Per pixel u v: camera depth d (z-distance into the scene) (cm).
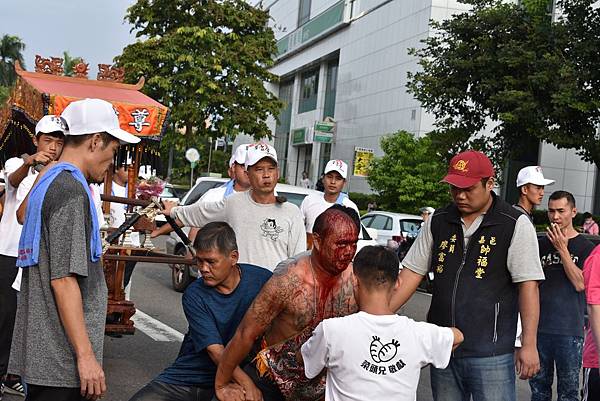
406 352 344
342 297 364
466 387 450
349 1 3869
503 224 440
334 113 4000
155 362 753
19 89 738
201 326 392
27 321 356
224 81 2958
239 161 668
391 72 3281
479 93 1994
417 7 3062
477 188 436
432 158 2206
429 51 2203
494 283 439
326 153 4147
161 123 705
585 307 572
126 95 727
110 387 655
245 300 398
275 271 369
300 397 378
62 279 343
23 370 357
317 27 4297
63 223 345
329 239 349
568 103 1759
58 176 352
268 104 3041
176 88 2817
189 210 540
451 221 453
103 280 372
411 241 1619
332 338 341
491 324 437
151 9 2881
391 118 3231
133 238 730
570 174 2723
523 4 1977
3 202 620
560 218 571
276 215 536
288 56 4881
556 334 562
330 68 4275
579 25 1873
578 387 566
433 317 453
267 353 372
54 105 649
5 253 568
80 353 341
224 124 2909
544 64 1816
